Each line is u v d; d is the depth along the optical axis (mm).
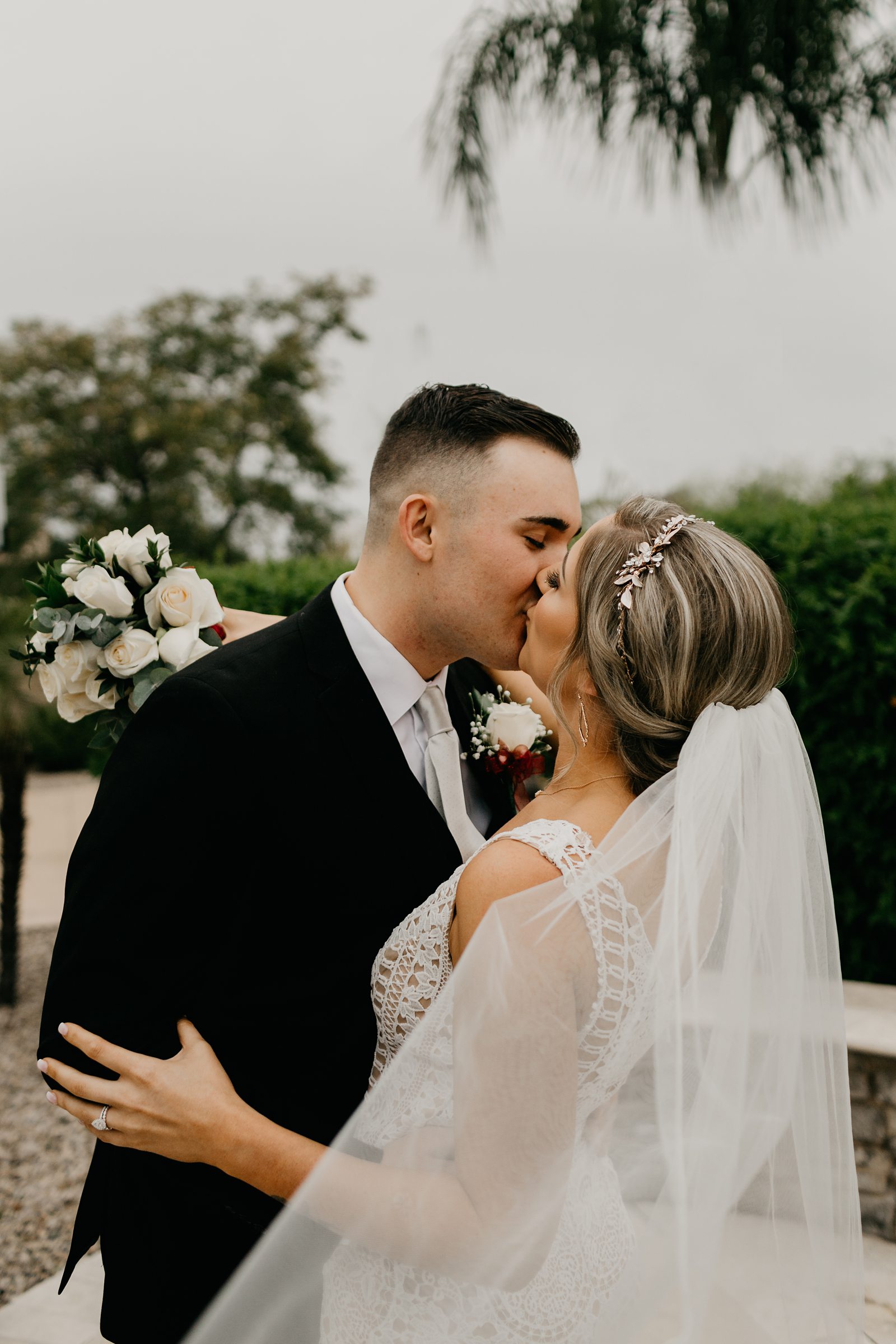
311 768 1450
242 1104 1283
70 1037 1277
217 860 1401
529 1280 1132
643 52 5109
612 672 1267
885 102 5035
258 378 19094
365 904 1461
